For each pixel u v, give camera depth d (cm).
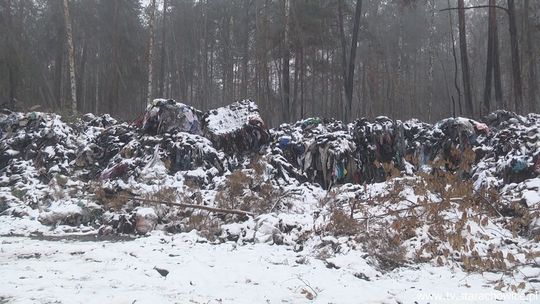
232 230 800
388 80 2439
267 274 577
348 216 771
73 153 1361
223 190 959
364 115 2481
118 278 549
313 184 1188
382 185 957
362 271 595
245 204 922
